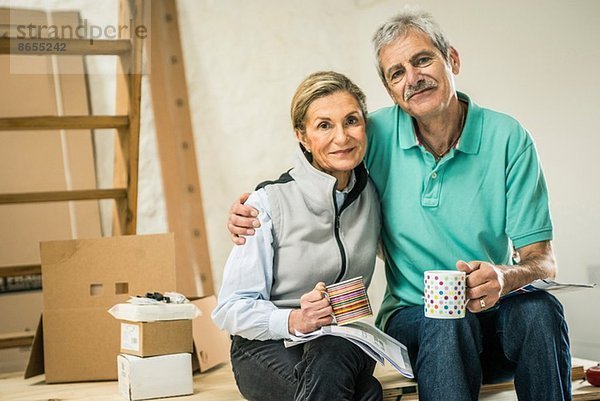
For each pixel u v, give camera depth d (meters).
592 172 3.24
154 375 2.64
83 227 4.07
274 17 4.43
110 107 4.16
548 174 3.48
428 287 2.28
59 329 3.00
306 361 2.24
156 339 2.66
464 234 2.55
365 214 2.53
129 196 3.43
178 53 4.25
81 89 4.11
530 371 2.33
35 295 3.96
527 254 2.53
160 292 2.98
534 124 3.51
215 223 4.32
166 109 4.22
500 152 2.54
